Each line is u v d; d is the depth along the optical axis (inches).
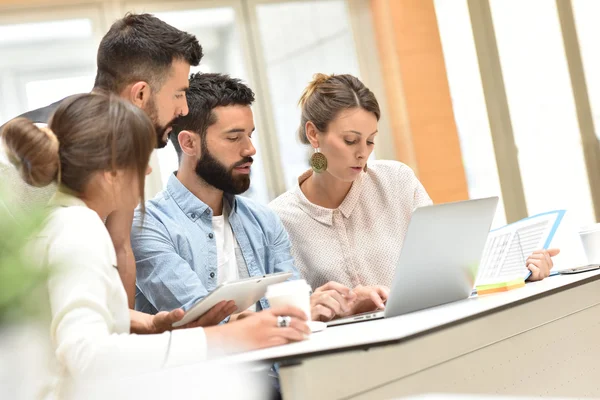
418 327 55.4
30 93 175.2
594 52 226.4
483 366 59.7
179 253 82.9
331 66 200.2
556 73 223.5
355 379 50.6
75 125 57.5
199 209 84.7
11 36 173.8
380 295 77.8
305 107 95.6
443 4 208.7
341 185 96.8
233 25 191.8
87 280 51.5
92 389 50.1
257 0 193.5
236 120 83.8
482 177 211.6
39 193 62.1
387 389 52.0
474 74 212.8
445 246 68.5
